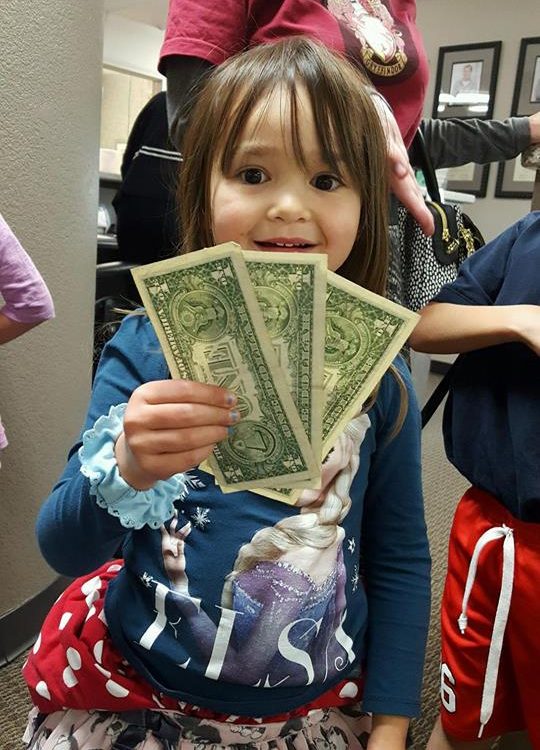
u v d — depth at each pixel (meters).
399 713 0.75
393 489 0.82
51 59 1.34
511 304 0.95
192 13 0.98
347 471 0.74
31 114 1.32
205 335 0.52
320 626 0.71
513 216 4.50
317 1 0.96
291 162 0.64
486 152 1.36
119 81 4.75
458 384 1.00
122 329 0.77
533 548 0.89
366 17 1.00
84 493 0.62
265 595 0.69
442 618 1.02
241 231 0.65
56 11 1.33
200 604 0.69
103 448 0.61
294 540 0.70
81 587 0.83
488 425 0.95
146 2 4.64
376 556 0.83
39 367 1.45
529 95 4.30
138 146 2.04
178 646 0.69
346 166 0.66
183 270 0.50
